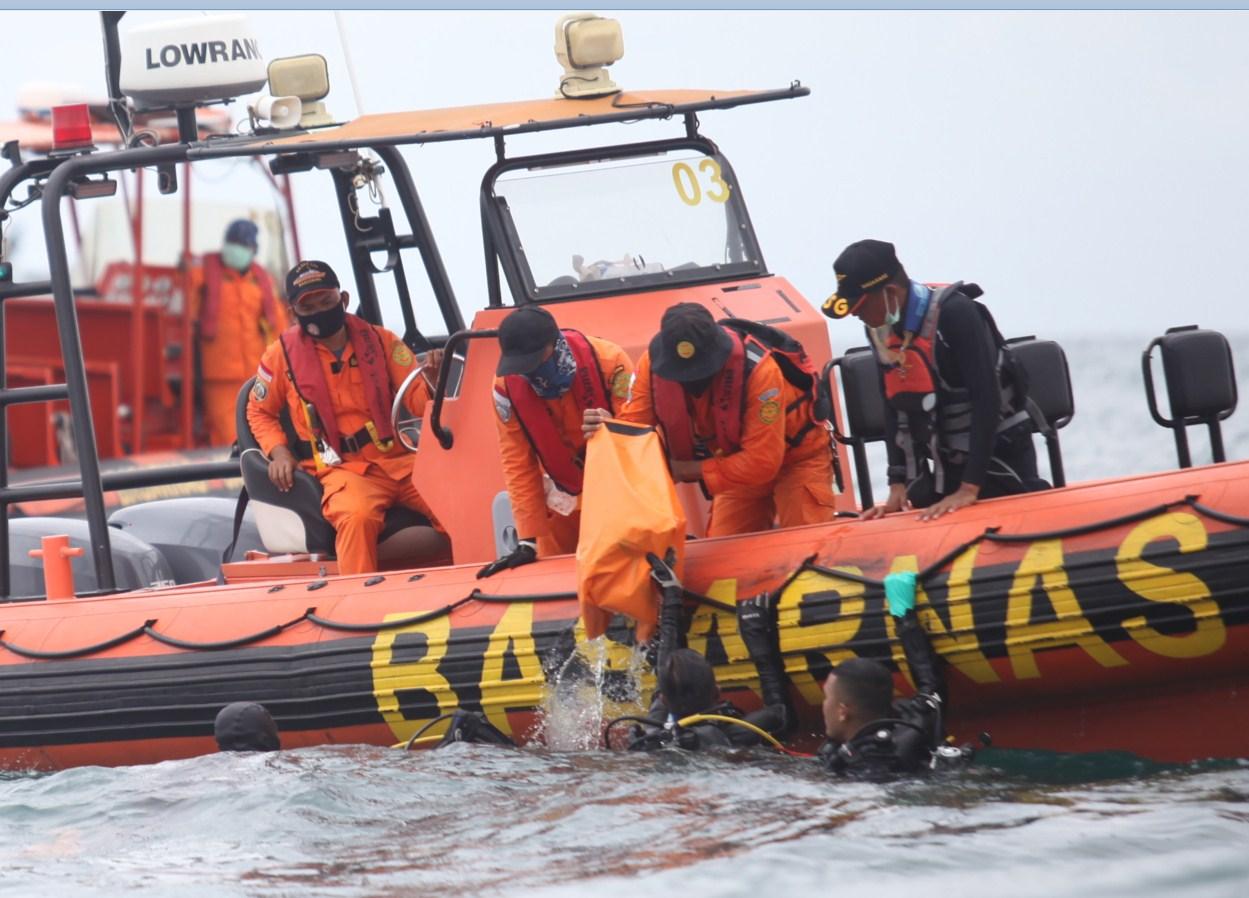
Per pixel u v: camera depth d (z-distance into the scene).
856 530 5.01
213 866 4.09
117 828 4.55
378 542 6.29
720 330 4.98
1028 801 4.17
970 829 3.92
